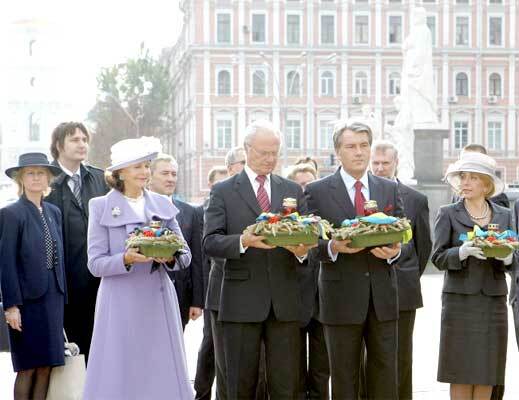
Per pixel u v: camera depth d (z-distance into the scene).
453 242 8.10
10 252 7.76
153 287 7.18
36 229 7.88
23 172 7.96
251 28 69.69
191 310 9.05
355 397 7.12
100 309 7.14
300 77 69.62
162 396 7.07
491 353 7.90
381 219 6.65
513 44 71.81
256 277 7.01
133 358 7.04
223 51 69.38
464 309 7.93
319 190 7.24
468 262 7.91
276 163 7.12
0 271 7.77
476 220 8.11
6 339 8.32
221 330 7.34
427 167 23.59
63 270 8.05
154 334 7.13
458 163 8.10
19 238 7.84
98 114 78.81
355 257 7.05
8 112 77.12
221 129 69.88
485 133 71.81
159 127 84.44
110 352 7.03
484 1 71.44
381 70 70.56
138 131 72.00
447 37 71.31
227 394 7.12
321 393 8.53
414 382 10.16
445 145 71.25
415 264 8.34
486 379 7.88
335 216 7.15
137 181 7.29
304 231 6.55
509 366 11.10
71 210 8.48
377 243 6.66
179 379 7.18
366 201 7.12
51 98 77.25
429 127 23.97
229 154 9.84
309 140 70.00
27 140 77.25
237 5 69.25
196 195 69.44
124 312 7.07
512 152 71.62
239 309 6.99
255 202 7.11
